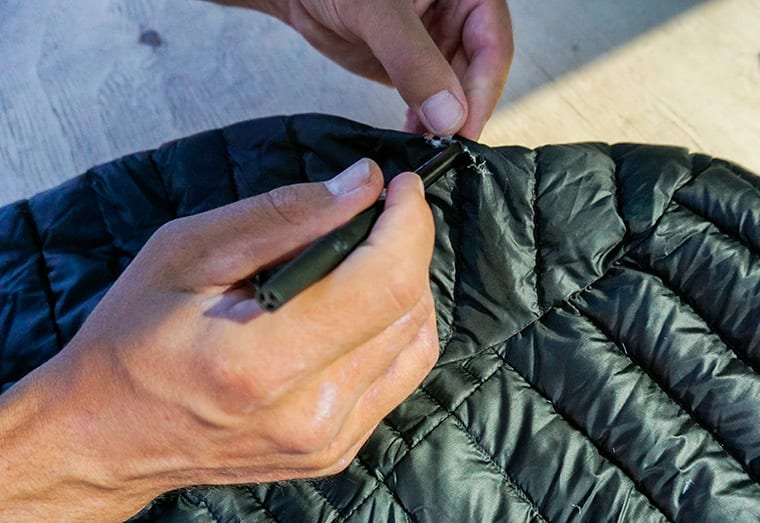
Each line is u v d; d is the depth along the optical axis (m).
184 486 0.38
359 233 0.34
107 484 0.36
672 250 0.42
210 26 0.57
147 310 0.34
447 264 0.43
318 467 0.36
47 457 0.36
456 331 0.43
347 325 0.33
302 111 0.55
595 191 0.43
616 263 0.43
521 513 0.40
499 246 0.43
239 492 0.41
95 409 0.35
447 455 0.41
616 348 0.42
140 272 0.35
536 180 0.44
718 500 0.39
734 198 0.43
